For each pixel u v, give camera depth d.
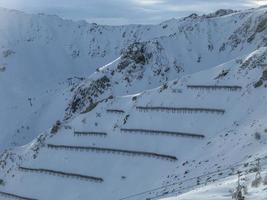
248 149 61.22
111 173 86.00
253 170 43.41
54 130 108.00
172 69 180.88
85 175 89.00
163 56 184.62
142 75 174.25
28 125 196.38
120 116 101.19
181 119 90.12
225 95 89.19
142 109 98.56
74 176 90.88
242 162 56.59
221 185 34.56
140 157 85.81
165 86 102.38
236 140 68.06
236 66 95.81
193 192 34.38
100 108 107.88
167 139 86.19
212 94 91.81
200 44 199.62
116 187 80.88
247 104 81.38
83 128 103.19
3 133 197.75
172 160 78.88
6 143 189.25
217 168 60.88
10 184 100.56
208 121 85.12
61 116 186.88
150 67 178.12
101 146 94.69
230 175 49.09
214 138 76.75
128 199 73.00
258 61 91.50
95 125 102.62
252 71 89.75
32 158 103.69
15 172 103.06
